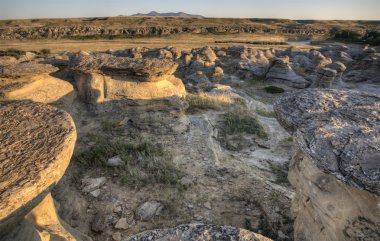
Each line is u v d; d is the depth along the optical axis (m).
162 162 8.16
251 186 7.65
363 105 5.42
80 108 10.12
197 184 7.50
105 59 10.44
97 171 7.62
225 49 49.84
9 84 8.53
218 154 9.68
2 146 3.96
